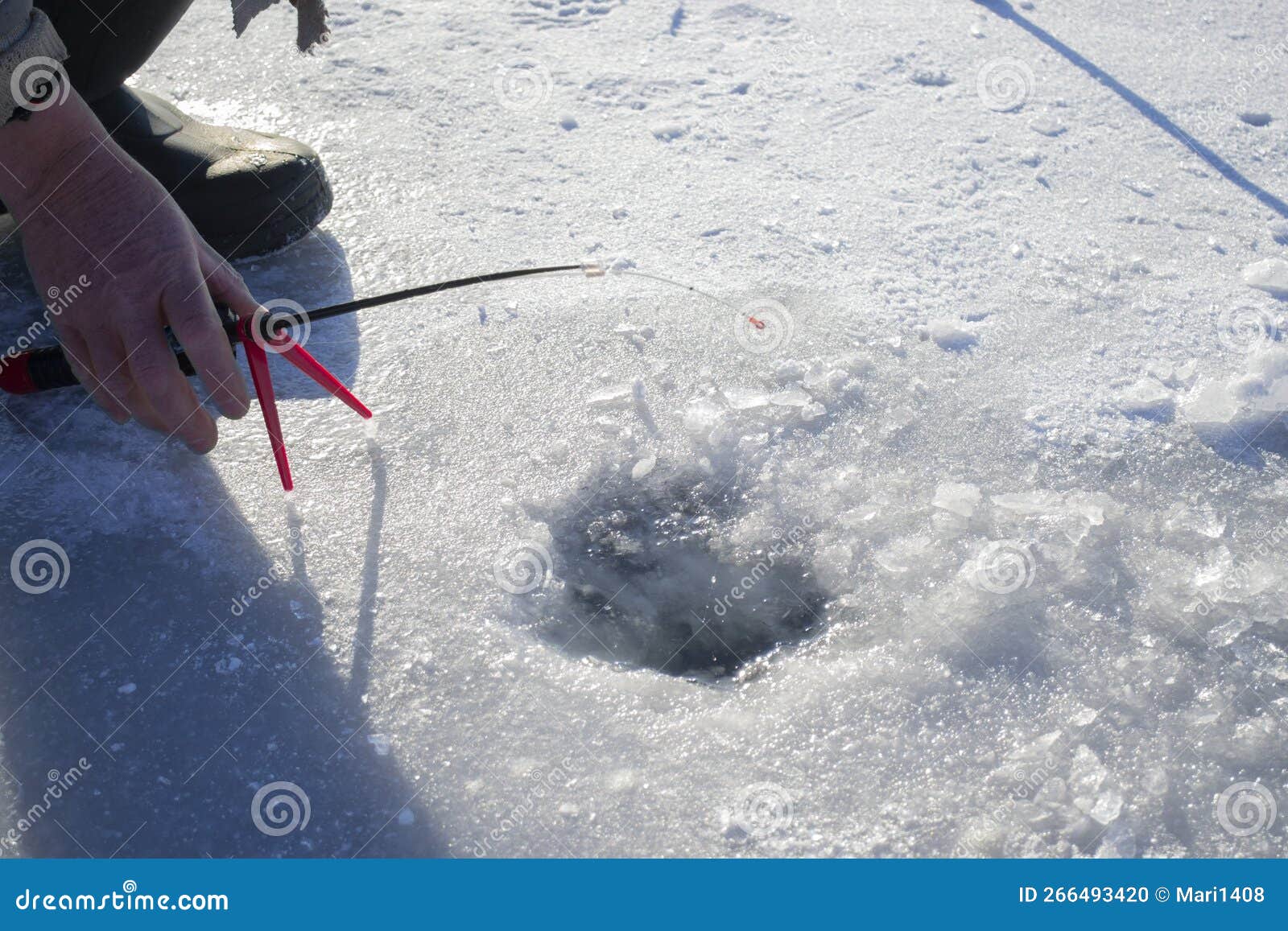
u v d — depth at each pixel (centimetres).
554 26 316
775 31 319
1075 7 345
